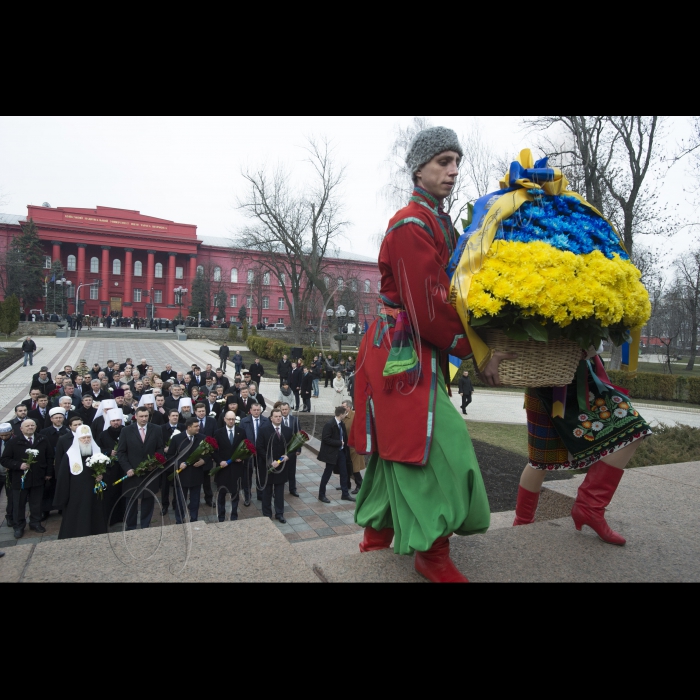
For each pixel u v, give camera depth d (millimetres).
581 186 25656
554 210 2180
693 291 38844
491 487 8867
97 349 35719
